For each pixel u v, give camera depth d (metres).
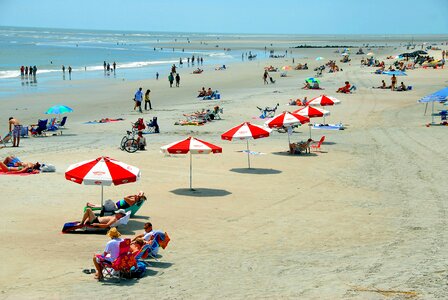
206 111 37.53
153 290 9.96
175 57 126.12
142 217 15.63
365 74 72.31
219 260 11.92
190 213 16.12
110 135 31.48
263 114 37.94
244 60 116.31
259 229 14.61
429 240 13.05
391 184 19.91
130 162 23.20
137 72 82.56
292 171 22.23
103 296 9.61
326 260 11.62
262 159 24.69
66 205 16.52
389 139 29.81
